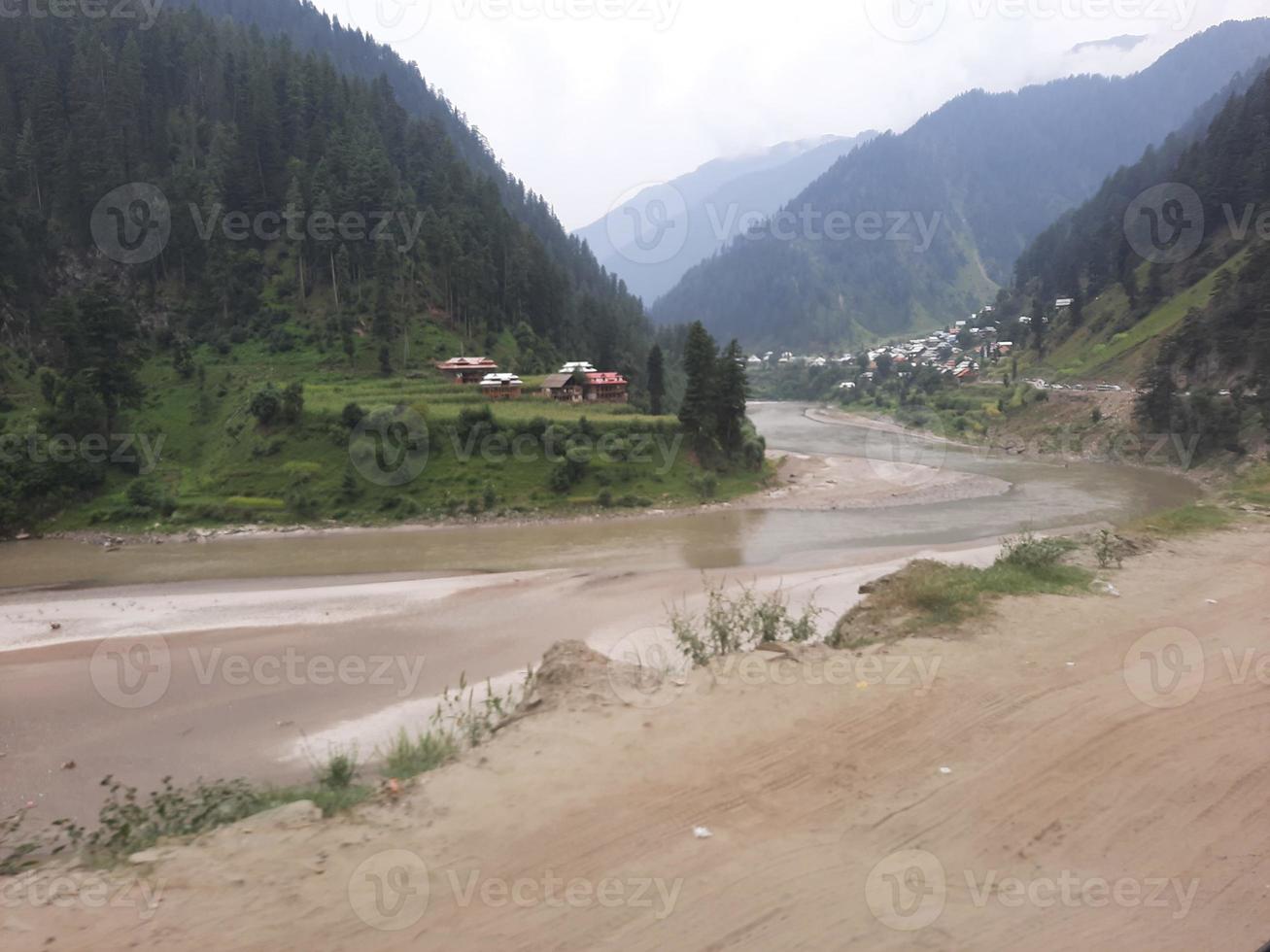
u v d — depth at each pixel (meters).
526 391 67.94
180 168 79.94
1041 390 84.62
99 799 12.23
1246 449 55.19
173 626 23.16
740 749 7.82
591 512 47.09
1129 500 48.12
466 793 7.13
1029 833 6.11
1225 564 15.55
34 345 63.03
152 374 63.75
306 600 26.52
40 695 16.98
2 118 79.12
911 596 13.79
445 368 68.94
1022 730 7.96
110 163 75.38
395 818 6.74
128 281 73.50
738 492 52.72
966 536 38.22
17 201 74.19
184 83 96.31
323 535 42.50
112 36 94.75
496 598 26.16
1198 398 60.44
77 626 23.45
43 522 44.66
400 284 79.31
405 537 41.34
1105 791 6.71
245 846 6.42
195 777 12.87
